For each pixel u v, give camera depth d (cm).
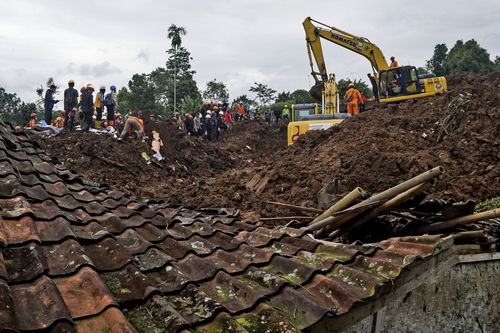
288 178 1279
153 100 4634
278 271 360
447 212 500
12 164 468
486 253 427
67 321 240
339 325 299
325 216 554
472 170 1188
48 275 289
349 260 373
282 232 465
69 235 339
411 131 1494
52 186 474
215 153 2303
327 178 1182
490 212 486
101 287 276
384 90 2058
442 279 402
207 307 281
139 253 361
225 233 455
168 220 475
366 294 315
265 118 3512
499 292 435
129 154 1641
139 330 254
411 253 372
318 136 1725
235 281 324
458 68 5756
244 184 1379
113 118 1881
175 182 1556
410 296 379
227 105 3328
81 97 1720
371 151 1252
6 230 330
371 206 505
